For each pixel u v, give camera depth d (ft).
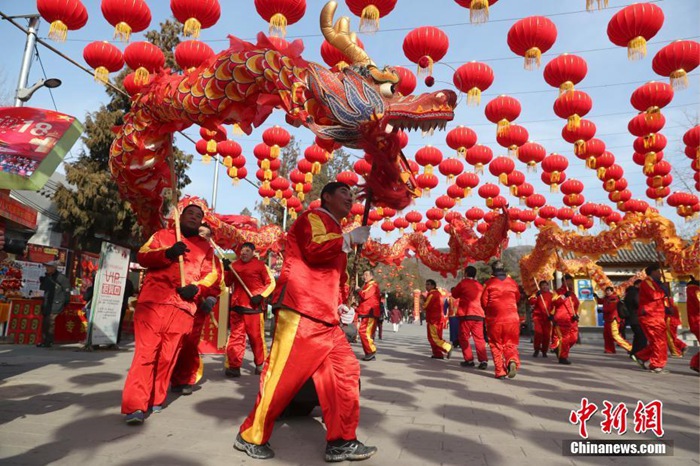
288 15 16.03
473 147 24.98
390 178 10.53
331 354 10.28
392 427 12.78
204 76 12.35
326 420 9.96
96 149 48.91
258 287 21.71
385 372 24.29
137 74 17.94
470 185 29.35
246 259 21.84
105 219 48.88
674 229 29.68
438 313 33.01
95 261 53.16
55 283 30.89
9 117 11.48
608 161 26.40
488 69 18.16
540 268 42.78
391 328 100.99
